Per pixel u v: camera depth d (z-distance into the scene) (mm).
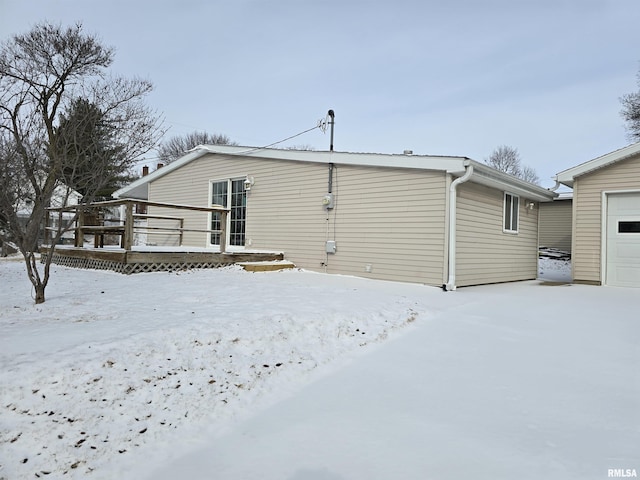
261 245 11070
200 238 12852
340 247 9297
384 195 8578
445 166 7590
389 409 2668
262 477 1950
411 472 1960
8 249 14133
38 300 4969
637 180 9156
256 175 11266
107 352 2926
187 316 4098
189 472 2004
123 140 13641
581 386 3021
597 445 2205
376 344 4035
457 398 2828
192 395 2721
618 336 4328
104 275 7895
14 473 1917
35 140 7062
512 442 2240
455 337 4262
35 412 2281
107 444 2184
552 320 5051
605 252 9516
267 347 3531
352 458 2094
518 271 10828
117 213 17906
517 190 9883
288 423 2494
